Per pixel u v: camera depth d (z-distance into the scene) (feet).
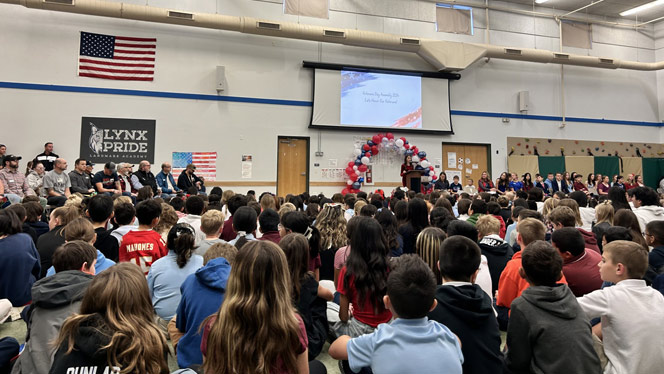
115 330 3.65
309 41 31.07
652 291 5.42
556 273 5.13
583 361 4.59
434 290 4.22
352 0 31.94
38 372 4.91
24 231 10.79
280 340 3.73
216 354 3.75
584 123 38.09
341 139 31.76
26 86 25.27
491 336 5.02
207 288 6.02
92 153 26.30
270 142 30.01
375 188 32.32
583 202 15.64
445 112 33.71
